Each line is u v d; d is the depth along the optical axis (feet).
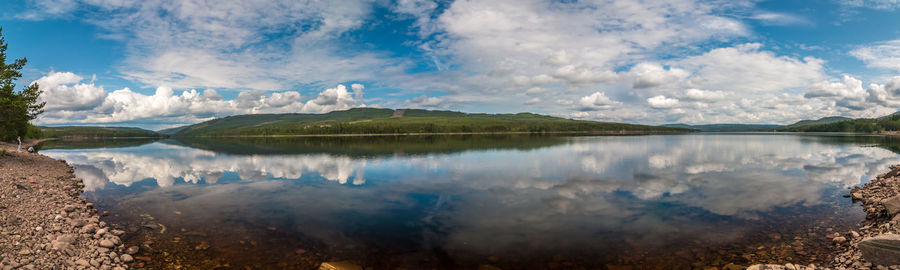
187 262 35.81
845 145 241.55
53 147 280.31
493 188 76.54
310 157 155.02
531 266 35.29
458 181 85.87
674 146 227.81
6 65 100.53
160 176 97.45
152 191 74.28
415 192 72.49
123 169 115.34
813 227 45.44
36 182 71.05
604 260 36.37
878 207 48.73
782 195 66.69
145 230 46.01
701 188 75.10
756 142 296.71
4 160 99.81
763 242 40.40
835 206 56.90
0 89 99.60
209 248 39.73
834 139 365.81
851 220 48.03
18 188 61.36
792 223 47.62
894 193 55.06
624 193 70.33
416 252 39.14
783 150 188.55
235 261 36.17
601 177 91.20
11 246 33.99
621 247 39.99
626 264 35.27
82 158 164.66
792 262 34.55
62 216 46.42
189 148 249.96
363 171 104.99
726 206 58.29
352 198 66.95
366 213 55.72
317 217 53.26
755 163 123.34
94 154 192.54
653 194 69.05
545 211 56.34
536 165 118.52
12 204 49.24
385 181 86.43
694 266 34.37
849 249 35.81
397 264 35.88
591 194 69.62
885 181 68.69
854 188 70.74
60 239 36.60
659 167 112.16
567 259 36.83
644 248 39.52
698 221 49.65
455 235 44.83
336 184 82.48
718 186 77.36
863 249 30.78
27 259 31.83
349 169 110.11
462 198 66.64
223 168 115.75
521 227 47.98
